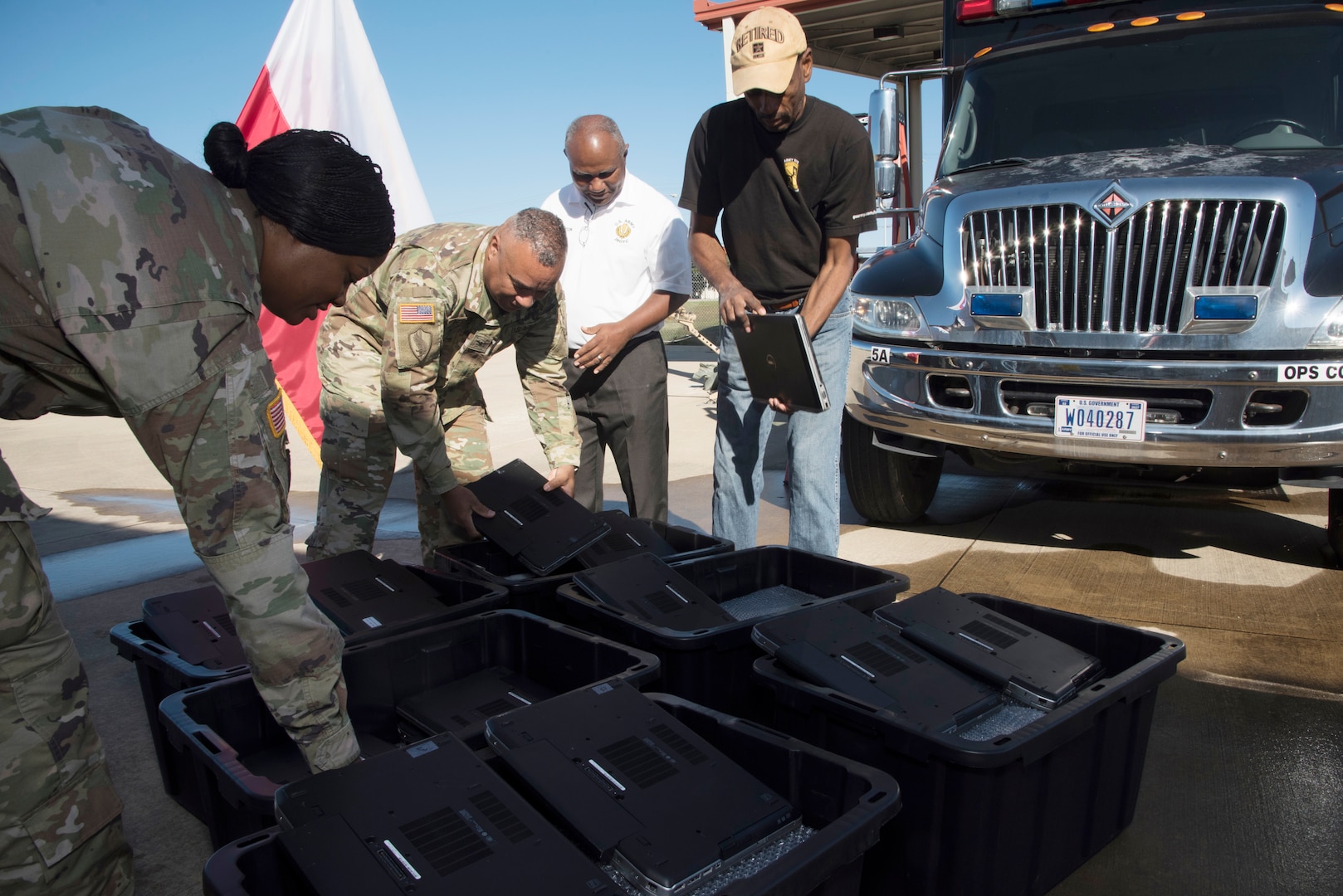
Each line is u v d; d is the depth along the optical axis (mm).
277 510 1305
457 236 2430
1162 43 4070
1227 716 2342
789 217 2855
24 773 1298
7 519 1224
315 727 1413
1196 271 3092
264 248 1360
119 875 1431
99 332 1127
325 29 4336
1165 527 4062
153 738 2168
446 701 2004
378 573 2402
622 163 3146
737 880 1156
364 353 2697
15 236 1120
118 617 3260
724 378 3084
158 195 1188
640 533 2756
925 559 3670
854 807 1354
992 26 4590
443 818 1309
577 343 3268
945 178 4152
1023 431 3326
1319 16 3885
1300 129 3645
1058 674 1830
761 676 1795
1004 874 1589
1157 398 3135
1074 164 3617
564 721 1593
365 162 1406
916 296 3584
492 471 2840
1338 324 2889
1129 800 1872
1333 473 3012
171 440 1204
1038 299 3367
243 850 1227
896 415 3625
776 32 2539
